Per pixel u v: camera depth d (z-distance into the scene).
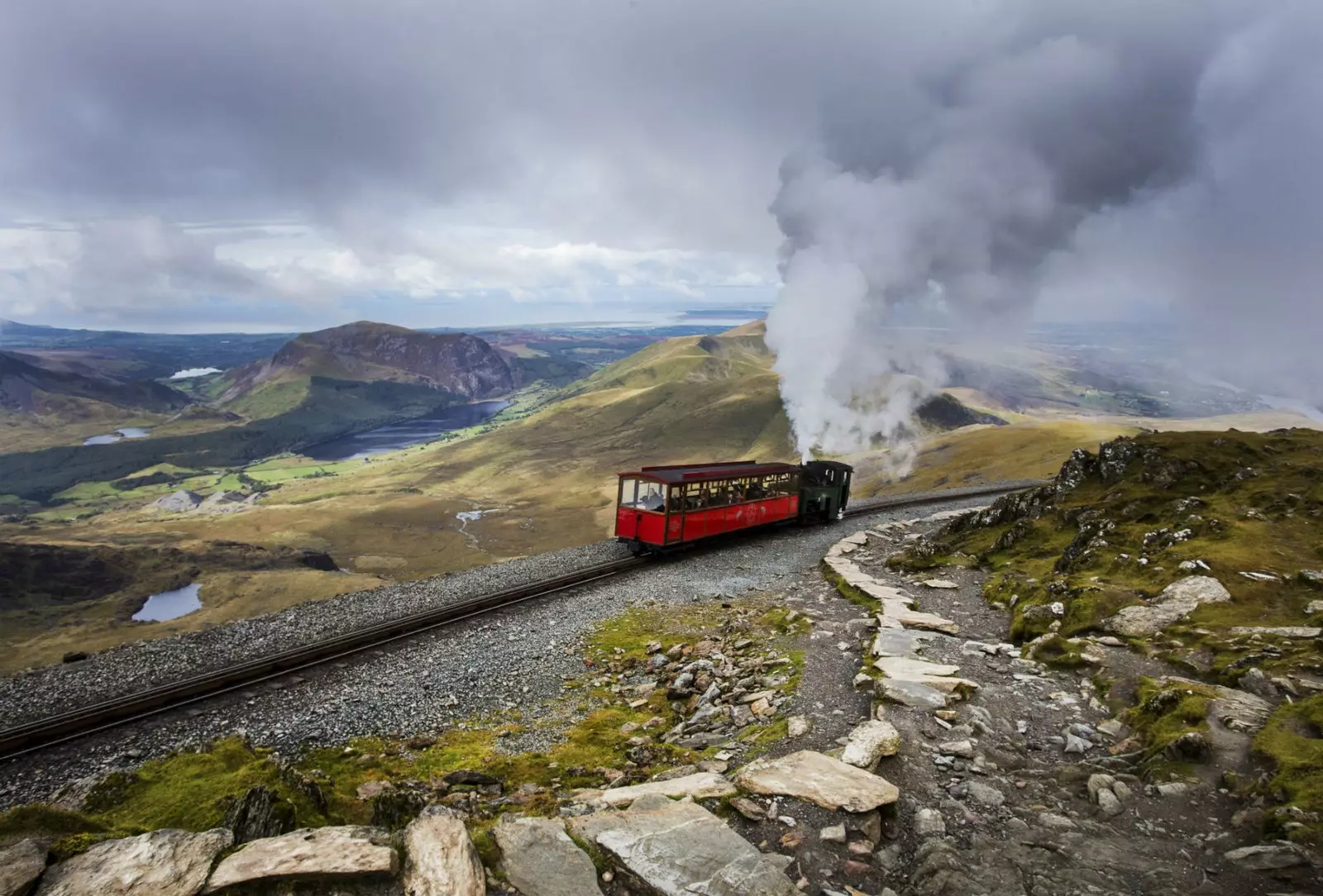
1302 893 6.97
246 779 11.18
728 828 8.23
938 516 46.22
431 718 15.89
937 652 15.97
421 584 28.19
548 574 29.41
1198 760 9.74
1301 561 17.70
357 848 7.05
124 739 14.89
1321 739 9.50
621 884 7.31
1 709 16.80
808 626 20.09
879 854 8.26
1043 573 22.92
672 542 32.25
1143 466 27.05
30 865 6.55
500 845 7.61
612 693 17.42
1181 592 16.64
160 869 6.67
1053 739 11.48
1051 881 7.54
